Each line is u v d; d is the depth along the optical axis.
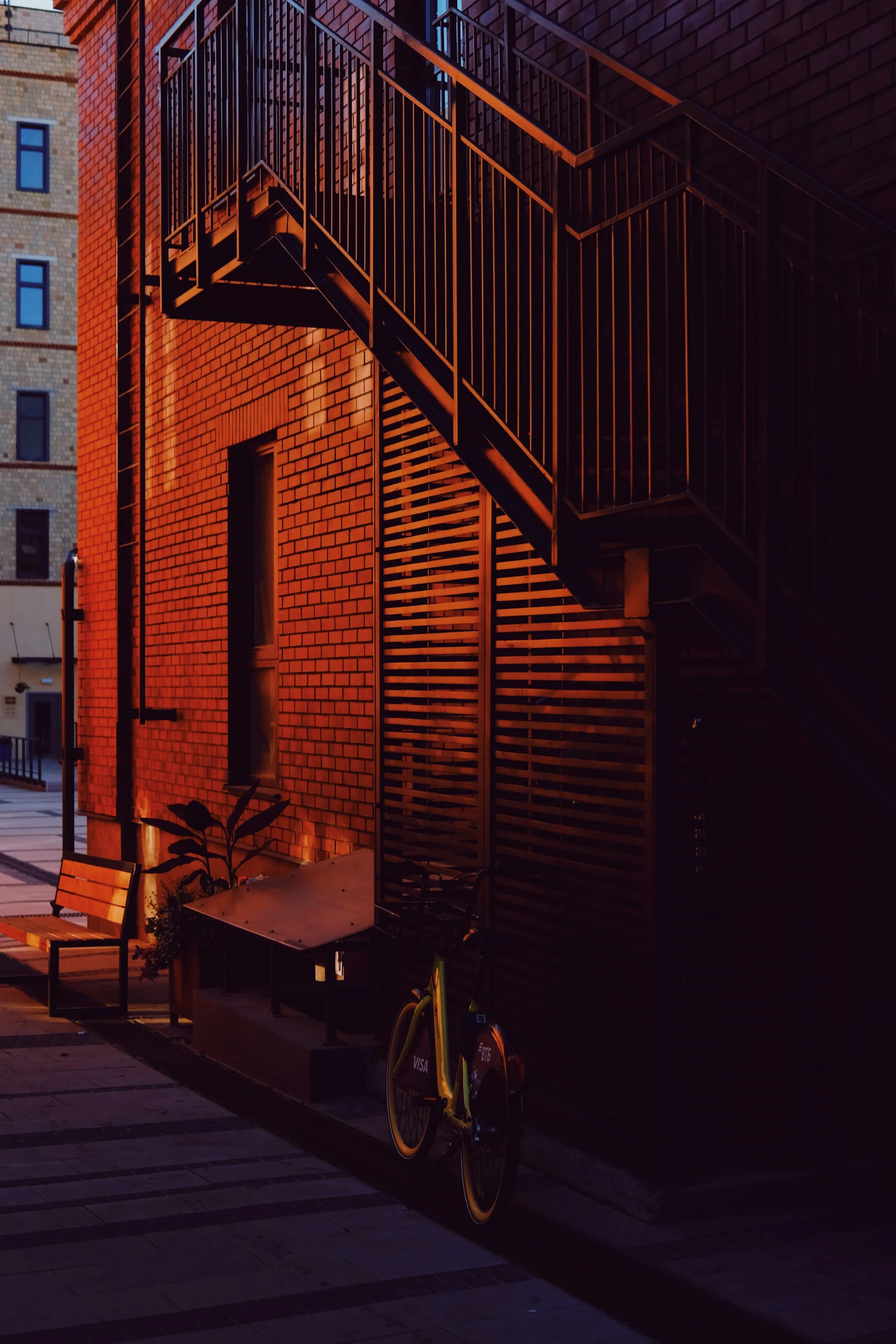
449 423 6.00
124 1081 7.79
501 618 6.75
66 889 10.54
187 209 9.12
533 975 6.36
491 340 6.02
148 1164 6.23
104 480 14.12
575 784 6.14
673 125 4.59
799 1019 5.73
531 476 5.58
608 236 6.69
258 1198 5.77
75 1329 4.46
